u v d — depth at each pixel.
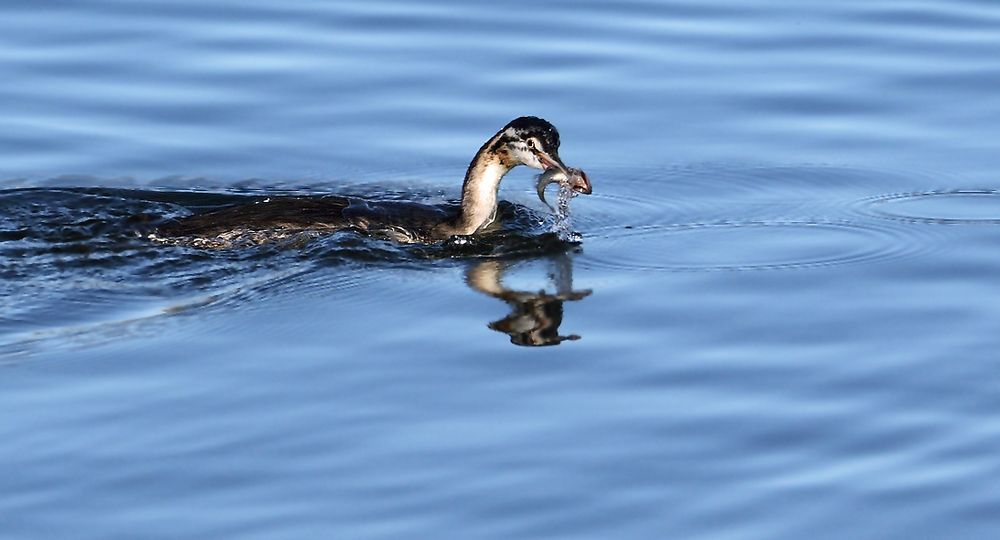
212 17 71.44
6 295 48.88
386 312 48.53
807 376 43.78
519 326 47.31
